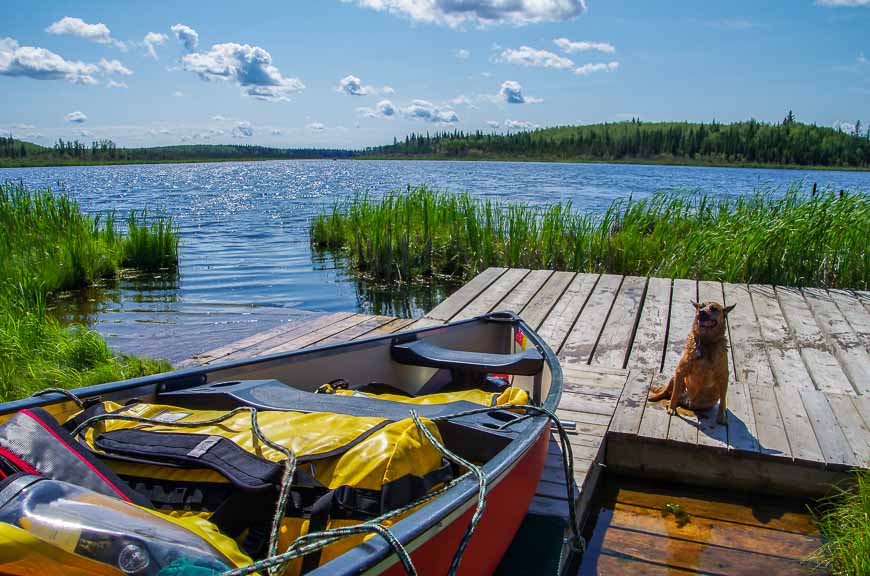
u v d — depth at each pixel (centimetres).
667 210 1248
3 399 524
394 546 184
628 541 376
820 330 676
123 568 164
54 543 165
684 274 986
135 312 995
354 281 1263
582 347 637
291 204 3250
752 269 980
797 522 395
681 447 430
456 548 228
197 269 1373
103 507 180
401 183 5366
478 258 1291
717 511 410
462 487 227
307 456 229
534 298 816
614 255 1127
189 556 172
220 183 6175
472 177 6638
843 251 977
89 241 1282
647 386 531
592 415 471
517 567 306
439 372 491
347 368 421
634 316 734
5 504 174
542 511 354
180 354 769
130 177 8231
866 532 322
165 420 270
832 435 435
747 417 464
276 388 323
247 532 227
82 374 591
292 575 217
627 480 454
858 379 550
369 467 224
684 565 352
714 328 440
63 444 224
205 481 233
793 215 1023
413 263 1289
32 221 1305
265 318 970
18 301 794
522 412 325
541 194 3609
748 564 352
